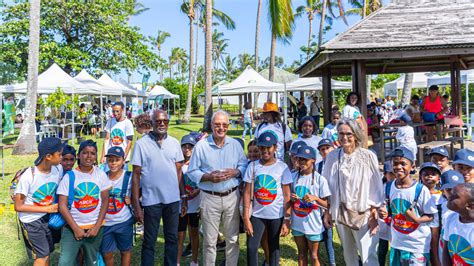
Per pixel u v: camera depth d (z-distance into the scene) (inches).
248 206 148.9
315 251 152.6
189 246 193.8
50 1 980.6
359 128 139.8
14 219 244.1
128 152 255.9
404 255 133.1
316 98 767.7
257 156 172.7
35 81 506.9
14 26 973.2
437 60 420.5
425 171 145.1
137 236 217.6
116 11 1099.3
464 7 335.9
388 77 1387.8
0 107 598.5
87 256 146.3
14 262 180.1
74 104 663.1
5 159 461.1
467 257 96.9
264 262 168.6
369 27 333.4
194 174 153.2
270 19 444.1
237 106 1907.0
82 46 1067.3
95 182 143.7
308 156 149.0
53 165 143.8
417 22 329.1
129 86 994.1
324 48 309.6
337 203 142.6
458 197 96.4
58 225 139.9
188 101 1135.0
